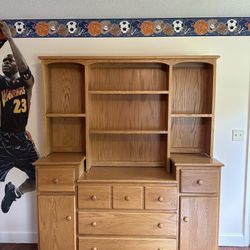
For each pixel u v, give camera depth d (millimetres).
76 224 2287
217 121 2604
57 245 2305
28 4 2322
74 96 2596
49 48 2578
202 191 2238
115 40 2557
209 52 2535
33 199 2734
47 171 2270
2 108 2627
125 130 2467
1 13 2469
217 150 2631
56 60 2369
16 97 2619
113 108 2609
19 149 2676
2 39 2578
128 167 2617
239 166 2635
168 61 2344
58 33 2566
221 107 2588
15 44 2580
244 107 2580
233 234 2688
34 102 2623
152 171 2482
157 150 2633
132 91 2393
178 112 2590
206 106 2559
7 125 2646
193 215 2252
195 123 2602
